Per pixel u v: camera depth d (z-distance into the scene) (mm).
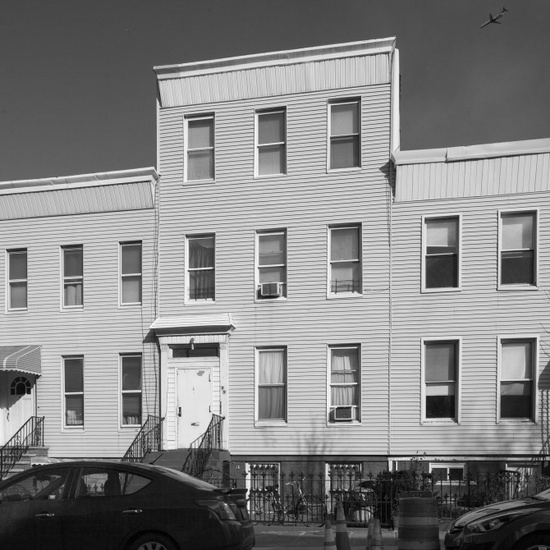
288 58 21297
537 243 19359
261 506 19078
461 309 19734
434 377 19844
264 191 21422
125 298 22344
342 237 20906
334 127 21234
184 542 10164
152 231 22156
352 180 20812
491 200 19797
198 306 21547
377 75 20875
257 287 21203
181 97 22312
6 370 21875
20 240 23234
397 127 21016
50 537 10406
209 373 21203
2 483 10875
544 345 19094
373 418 19969
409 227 20281
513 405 19281
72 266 22906
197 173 22172
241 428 20781
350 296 20484
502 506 11125
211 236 21859
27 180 22750
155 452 20172
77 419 22281
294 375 20641
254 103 21781
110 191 22406
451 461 19234
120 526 10289
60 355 22516
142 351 21828
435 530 10195
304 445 20328
